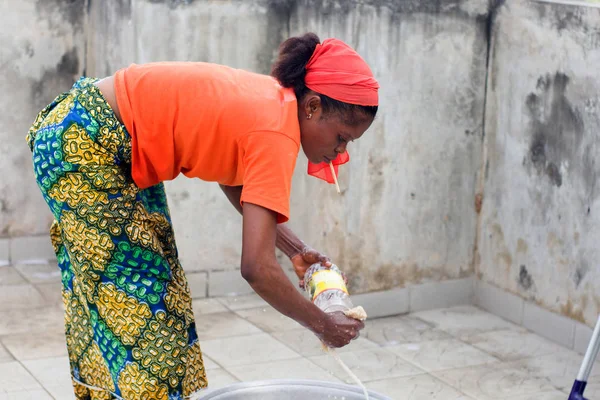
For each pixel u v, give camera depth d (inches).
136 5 161.5
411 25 161.6
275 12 170.2
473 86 169.3
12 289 179.8
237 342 156.3
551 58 154.7
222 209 175.9
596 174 147.6
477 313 173.2
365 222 165.5
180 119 84.8
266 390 99.3
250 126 82.6
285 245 101.6
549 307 159.8
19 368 141.9
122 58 170.4
